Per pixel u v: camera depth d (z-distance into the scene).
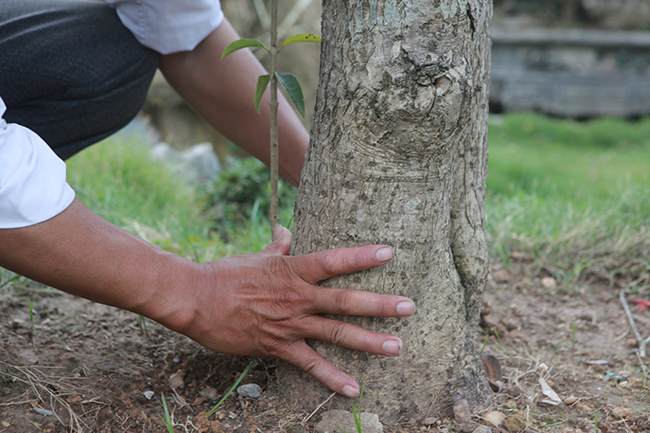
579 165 7.79
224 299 1.12
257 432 1.15
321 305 1.09
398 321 1.15
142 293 1.05
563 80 11.84
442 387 1.22
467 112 1.04
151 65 1.58
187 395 1.33
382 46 1.00
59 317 1.66
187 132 7.34
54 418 1.16
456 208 1.26
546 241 2.38
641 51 11.54
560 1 14.58
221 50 1.55
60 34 1.43
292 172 1.62
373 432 1.13
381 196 1.09
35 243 0.97
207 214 4.28
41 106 1.46
